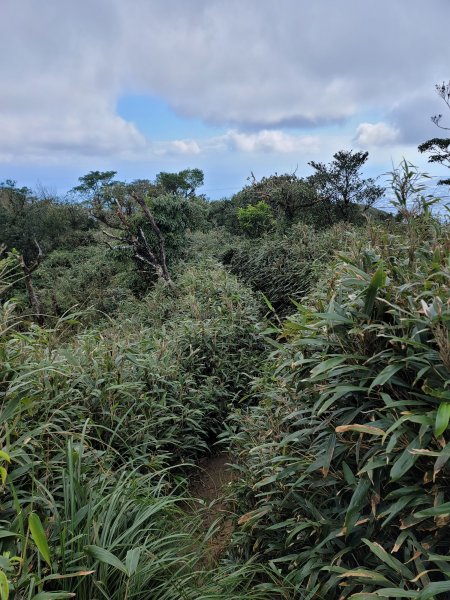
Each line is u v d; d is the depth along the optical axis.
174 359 3.65
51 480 1.89
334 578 1.50
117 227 9.42
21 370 2.13
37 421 2.14
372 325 1.60
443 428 1.24
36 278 13.34
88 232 18.31
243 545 2.03
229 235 11.30
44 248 17.69
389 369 1.49
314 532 1.68
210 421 3.47
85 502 1.71
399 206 2.74
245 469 2.28
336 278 2.37
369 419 1.70
